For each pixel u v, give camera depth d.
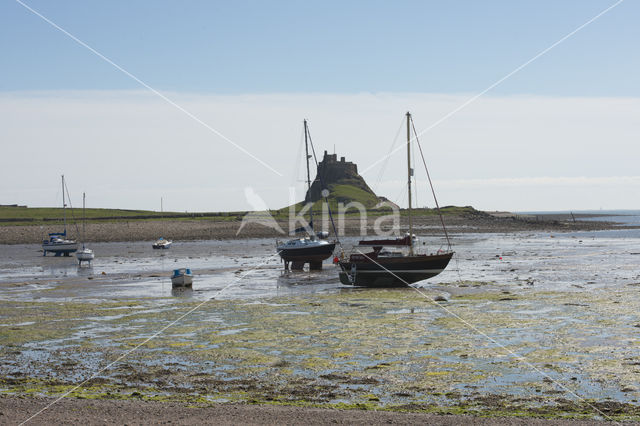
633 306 33.94
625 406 17.39
